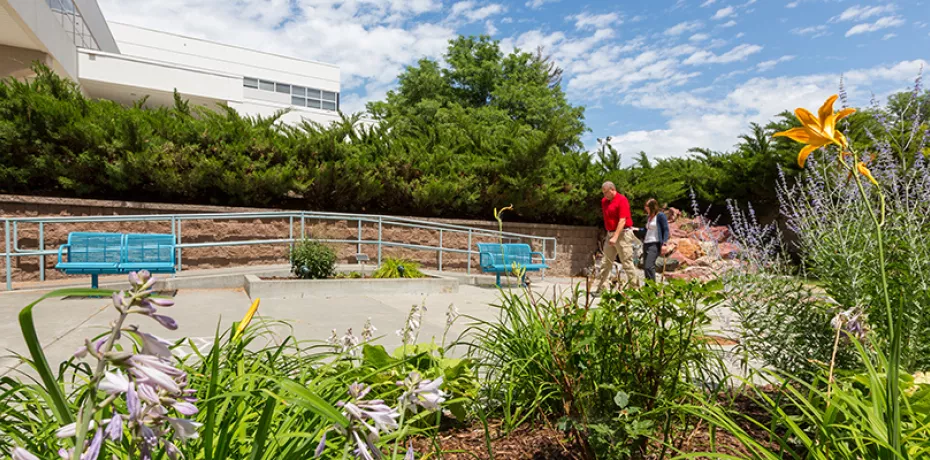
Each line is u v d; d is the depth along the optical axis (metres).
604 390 2.38
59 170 10.23
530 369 2.79
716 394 2.27
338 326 5.69
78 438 0.71
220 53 43.25
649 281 2.26
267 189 11.98
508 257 11.11
